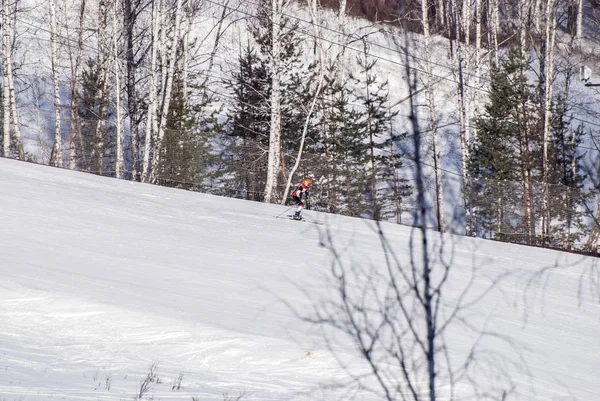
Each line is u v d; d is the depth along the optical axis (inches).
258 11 6072.8
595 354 2201.0
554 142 5821.9
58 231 2672.2
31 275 1909.4
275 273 2532.0
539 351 2076.8
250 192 4990.2
